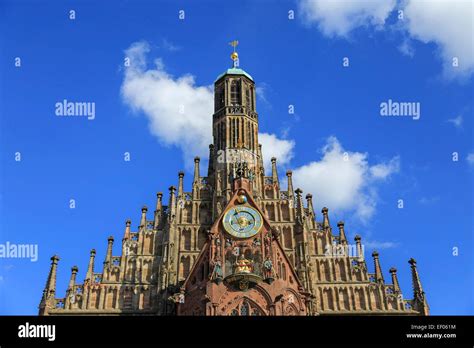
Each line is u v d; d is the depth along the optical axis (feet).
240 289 188.96
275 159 246.47
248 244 199.41
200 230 227.61
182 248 222.89
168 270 211.82
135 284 214.48
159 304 205.16
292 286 197.67
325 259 222.89
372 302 213.87
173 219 226.58
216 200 230.48
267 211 232.12
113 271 216.95
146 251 223.10
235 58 281.13
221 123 257.14
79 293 210.59
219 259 196.03
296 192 233.96
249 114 260.01
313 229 230.07
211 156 253.85
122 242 223.51
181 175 240.53
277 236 204.44
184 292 198.39
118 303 209.97
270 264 193.47
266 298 188.03
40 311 202.90
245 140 249.55
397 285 217.36
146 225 229.25
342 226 229.86
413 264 221.66
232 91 267.39
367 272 219.61
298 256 217.36
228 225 203.51
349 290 215.92
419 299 213.87
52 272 212.23
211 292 187.83
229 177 235.40
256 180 238.89
